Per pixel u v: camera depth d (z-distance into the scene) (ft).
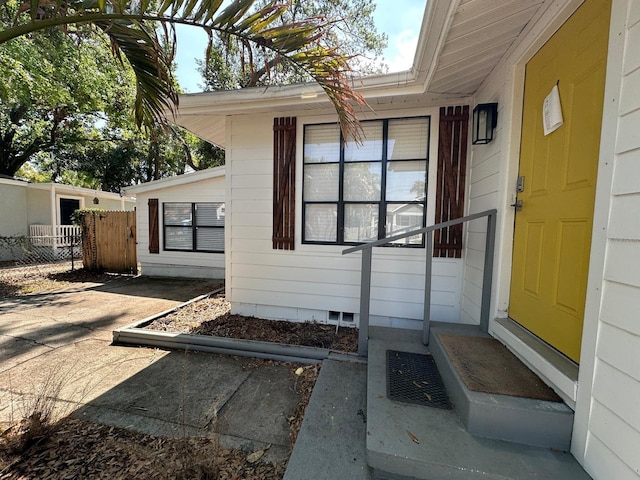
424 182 11.03
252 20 5.64
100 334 11.93
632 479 3.41
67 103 23.50
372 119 11.30
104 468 5.31
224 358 9.91
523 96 6.94
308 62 6.73
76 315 14.42
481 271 8.79
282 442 6.06
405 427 4.90
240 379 8.54
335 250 12.01
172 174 56.03
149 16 5.32
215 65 25.25
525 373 5.59
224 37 5.90
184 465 5.19
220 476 5.18
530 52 6.45
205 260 24.21
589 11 4.71
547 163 5.87
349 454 5.09
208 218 24.00
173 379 8.50
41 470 5.27
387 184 11.39
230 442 6.03
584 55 4.83
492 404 4.67
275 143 12.25
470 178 10.21
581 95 4.89
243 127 12.67
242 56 6.28
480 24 6.10
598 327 4.02
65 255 33.04
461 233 10.58
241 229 13.04
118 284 21.94
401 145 11.15
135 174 54.39
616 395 3.67
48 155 48.47
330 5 25.70
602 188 4.05
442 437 4.69
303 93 10.50
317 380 7.48
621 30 3.81
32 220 35.68
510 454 4.37
